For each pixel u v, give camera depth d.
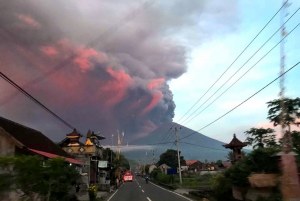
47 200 20.22
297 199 14.75
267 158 21.52
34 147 27.78
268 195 19.72
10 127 28.39
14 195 20.17
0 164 17.20
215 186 28.97
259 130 34.44
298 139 22.28
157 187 64.31
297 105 26.19
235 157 42.47
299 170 16.19
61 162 21.12
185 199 34.16
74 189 31.45
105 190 51.97
